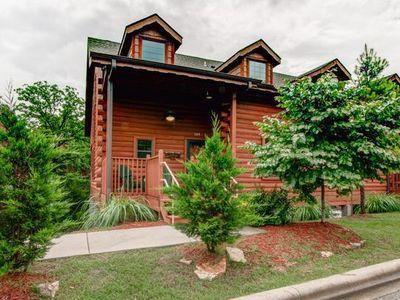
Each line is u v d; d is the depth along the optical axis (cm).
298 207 782
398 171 514
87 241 434
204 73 747
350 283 311
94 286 279
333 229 511
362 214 874
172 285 289
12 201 258
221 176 343
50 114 2667
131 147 935
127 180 732
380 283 329
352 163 495
